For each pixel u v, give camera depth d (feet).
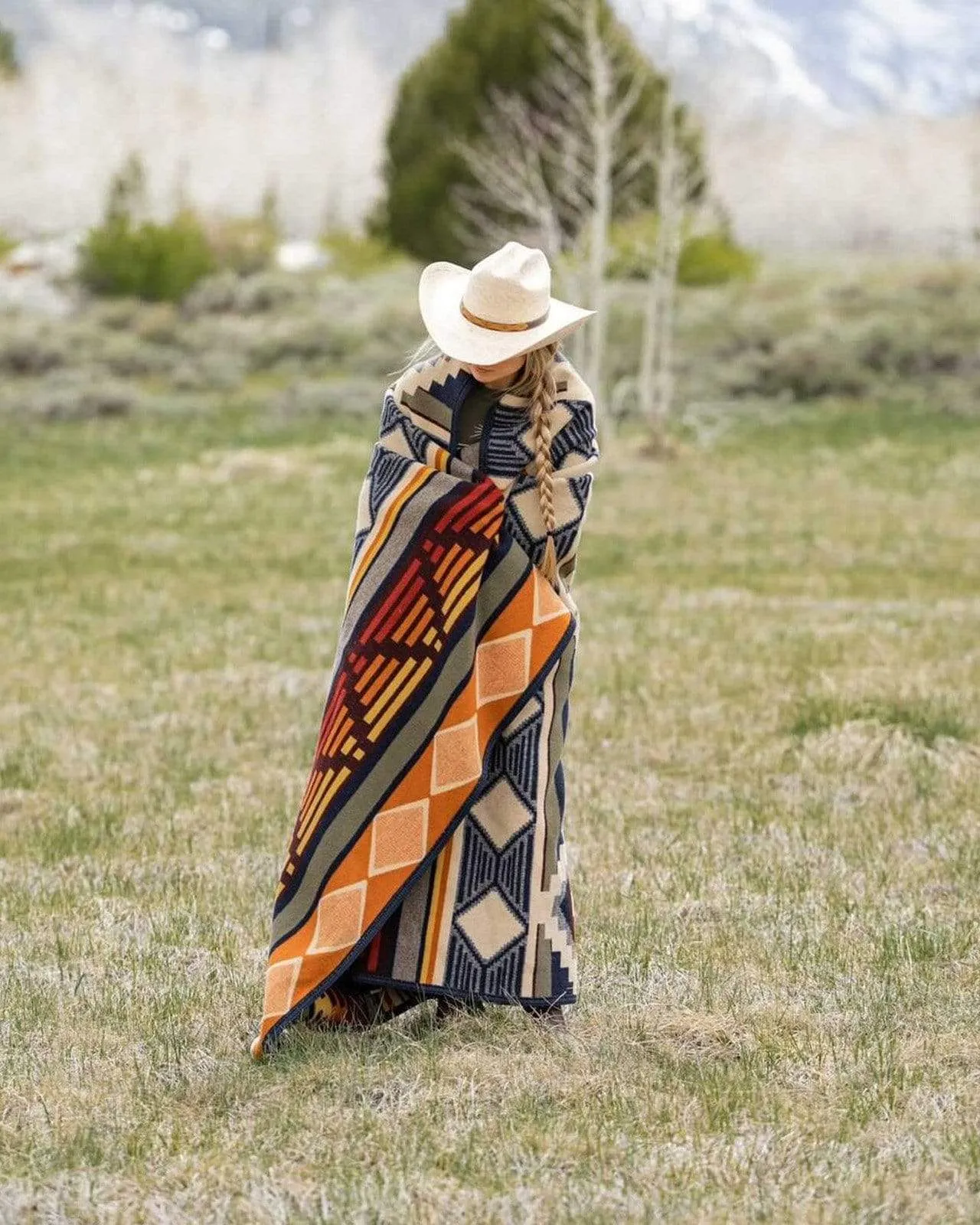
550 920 33.65
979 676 73.00
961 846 49.67
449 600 33.04
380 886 33.04
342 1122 30.30
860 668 74.95
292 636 88.43
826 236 442.91
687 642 82.99
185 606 98.58
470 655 33.06
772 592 101.60
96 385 218.18
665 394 171.12
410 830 33.06
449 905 33.37
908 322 229.86
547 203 191.52
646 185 240.53
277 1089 31.73
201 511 141.79
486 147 246.06
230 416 210.59
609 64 233.55
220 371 235.81
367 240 319.47
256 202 459.32
